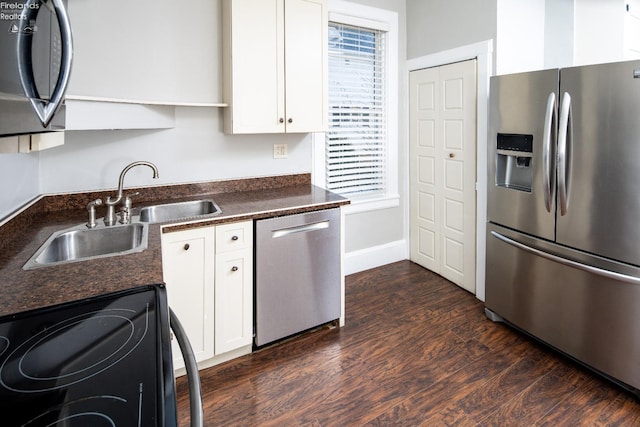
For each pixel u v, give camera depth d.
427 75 3.27
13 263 1.26
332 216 2.36
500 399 1.83
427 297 2.97
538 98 2.09
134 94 2.27
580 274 1.96
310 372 2.06
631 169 1.72
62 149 2.13
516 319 2.37
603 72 1.78
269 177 2.83
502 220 2.41
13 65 0.73
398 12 3.38
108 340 0.80
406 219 3.72
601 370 1.91
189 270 1.92
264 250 2.12
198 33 2.43
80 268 1.21
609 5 2.54
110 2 2.15
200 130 2.53
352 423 1.70
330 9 2.97
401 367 2.09
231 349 2.11
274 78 2.43
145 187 2.38
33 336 0.82
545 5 2.87
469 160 2.95
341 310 2.50
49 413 0.59
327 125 2.67
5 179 1.55
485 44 2.68
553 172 2.04
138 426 0.57
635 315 1.76
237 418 1.73
